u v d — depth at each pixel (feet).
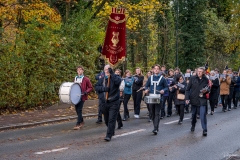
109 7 80.23
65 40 62.23
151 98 36.19
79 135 35.53
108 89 32.65
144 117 50.98
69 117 46.78
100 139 33.53
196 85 38.27
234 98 66.85
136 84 50.21
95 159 26.12
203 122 36.81
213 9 137.18
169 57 124.98
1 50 50.16
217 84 55.93
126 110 48.62
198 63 122.31
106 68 32.86
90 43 68.18
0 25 66.23
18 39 52.80
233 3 124.67
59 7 82.17
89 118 48.70
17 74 49.88
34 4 62.95
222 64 136.98
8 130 38.29
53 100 56.49
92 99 62.34
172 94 53.11
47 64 54.90
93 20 74.38
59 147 29.84
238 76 66.28
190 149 30.19
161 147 30.73
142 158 26.73
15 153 27.58
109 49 40.98
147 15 100.94
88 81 39.63
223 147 31.22
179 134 37.22
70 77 60.29
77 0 79.82
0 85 48.16
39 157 26.40
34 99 52.65
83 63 65.67
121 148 29.94
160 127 41.88
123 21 41.16
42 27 61.26
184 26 122.21
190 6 121.49
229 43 132.46
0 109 49.14
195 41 121.08
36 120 43.65
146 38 110.52
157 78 38.14
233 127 42.27
